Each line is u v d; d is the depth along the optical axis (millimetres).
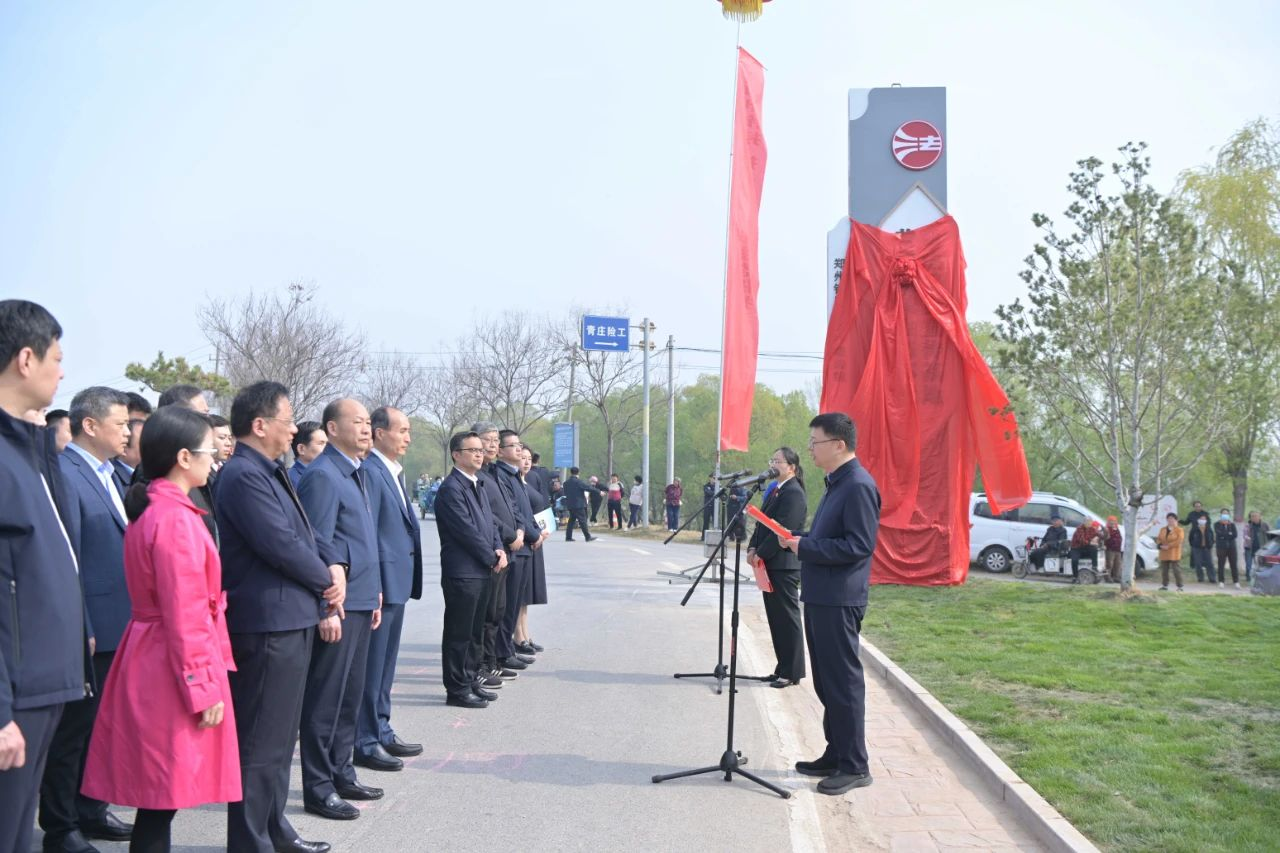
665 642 10906
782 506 8711
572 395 41531
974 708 7484
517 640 9984
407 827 5109
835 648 5965
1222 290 14891
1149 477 15102
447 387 45906
